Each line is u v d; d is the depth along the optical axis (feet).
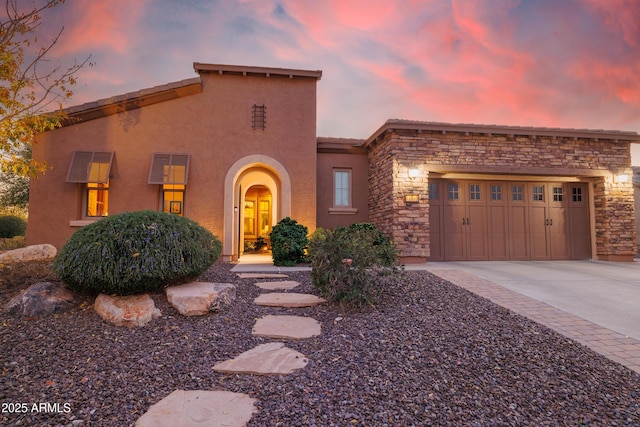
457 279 23.41
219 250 18.48
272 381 9.59
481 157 34.76
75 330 12.69
